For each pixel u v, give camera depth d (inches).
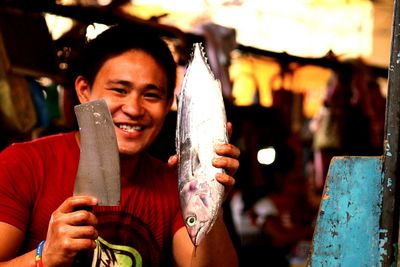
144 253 88.7
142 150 86.0
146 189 90.5
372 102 212.4
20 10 139.1
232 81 184.2
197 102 73.4
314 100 251.9
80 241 72.3
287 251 217.5
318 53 227.0
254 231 217.8
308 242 220.2
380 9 237.6
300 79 246.4
